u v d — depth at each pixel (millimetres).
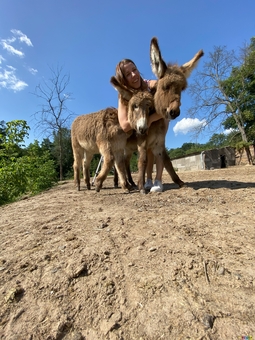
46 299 522
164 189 1750
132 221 929
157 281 537
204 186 1786
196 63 1437
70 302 508
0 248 787
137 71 1537
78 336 427
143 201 1295
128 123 1530
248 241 690
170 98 1314
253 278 521
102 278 569
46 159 5094
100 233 829
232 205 1090
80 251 700
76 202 1490
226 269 558
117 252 681
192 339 392
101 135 1744
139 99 1403
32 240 824
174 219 914
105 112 1814
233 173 3350
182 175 3811
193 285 516
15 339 428
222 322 418
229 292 486
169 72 1353
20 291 549
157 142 1621
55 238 824
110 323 446
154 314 451
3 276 610
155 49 1371
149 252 662
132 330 427
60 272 603
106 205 1288
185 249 657
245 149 8555
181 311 449
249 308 441
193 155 9344
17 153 3002
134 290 521
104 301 500
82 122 2102
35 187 3055
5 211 1443
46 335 434
